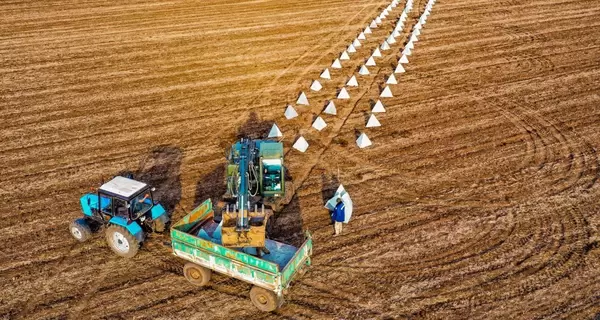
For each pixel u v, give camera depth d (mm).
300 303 12203
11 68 26891
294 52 28391
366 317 11773
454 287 12562
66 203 16047
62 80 25359
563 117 20984
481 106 22094
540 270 13047
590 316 11625
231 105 22516
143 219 13492
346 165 17938
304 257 12164
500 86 23922
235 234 11609
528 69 25734
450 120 20938
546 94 23031
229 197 14648
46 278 12992
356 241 14219
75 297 12398
